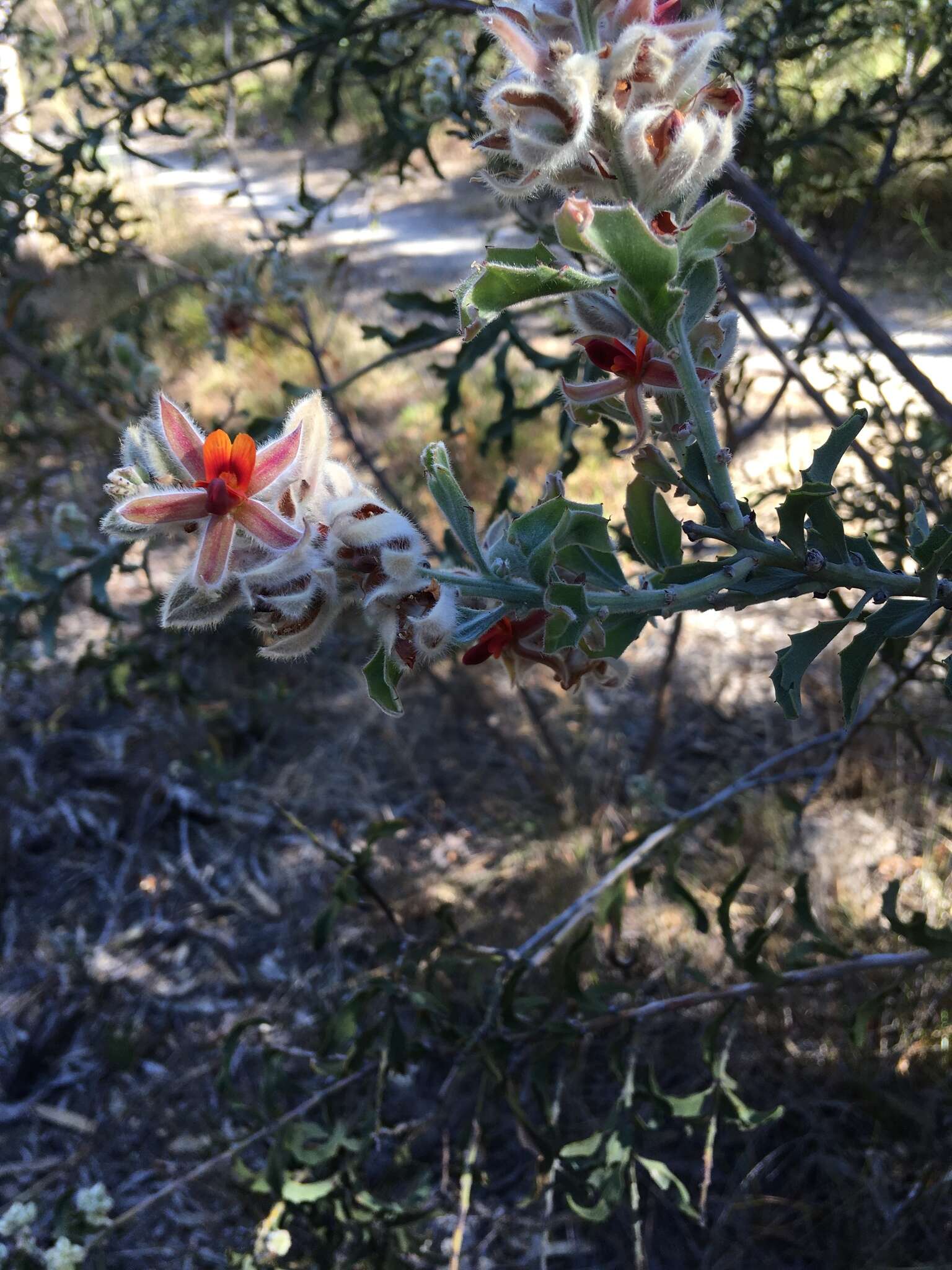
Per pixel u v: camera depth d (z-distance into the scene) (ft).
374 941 13.32
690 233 2.92
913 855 12.53
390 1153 11.01
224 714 15.20
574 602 3.17
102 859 14.92
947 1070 10.27
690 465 3.39
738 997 7.61
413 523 3.22
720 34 2.80
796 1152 10.48
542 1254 9.02
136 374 10.96
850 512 9.58
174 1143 11.47
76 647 17.80
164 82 9.67
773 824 13.06
